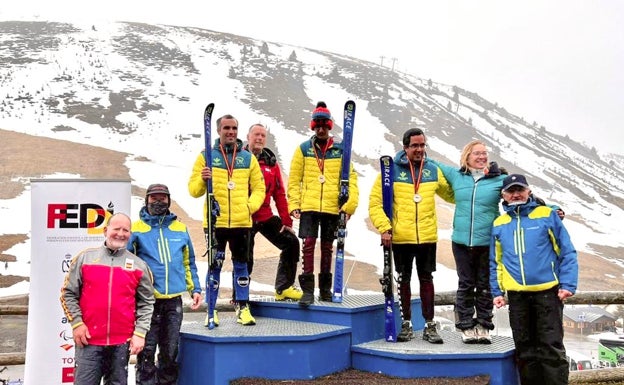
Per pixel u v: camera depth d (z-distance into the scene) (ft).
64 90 492.54
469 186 14.07
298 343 12.80
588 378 17.20
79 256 11.10
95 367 10.64
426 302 14.37
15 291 137.59
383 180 14.17
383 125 590.96
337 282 15.69
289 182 16.10
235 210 14.53
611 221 438.81
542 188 528.22
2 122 375.66
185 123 449.89
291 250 16.83
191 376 13.10
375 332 15.11
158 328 12.62
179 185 274.77
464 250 14.07
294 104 588.09
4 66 550.36
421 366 12.76
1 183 245.86
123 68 605.31
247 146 17.38
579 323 153.48
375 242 211.41
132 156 330.13
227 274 134.31
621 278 231.50
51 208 13.19
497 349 13.25
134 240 12.72
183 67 654.94
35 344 12.85
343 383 12.34
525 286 12.16
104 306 10.74
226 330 13.65
